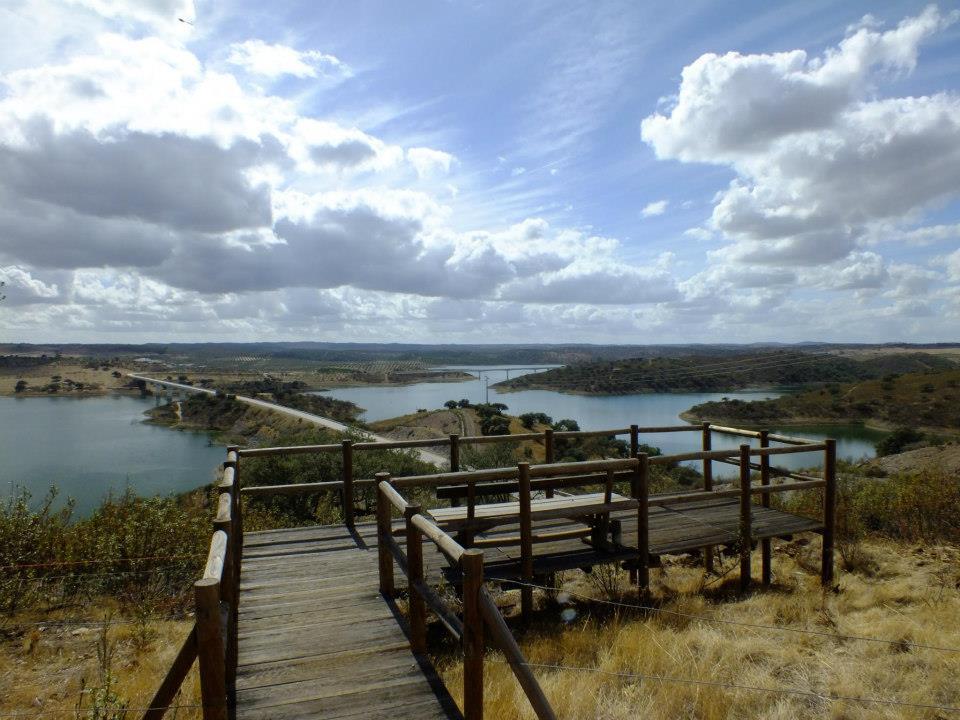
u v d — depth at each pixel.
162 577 7.67
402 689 3.89
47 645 6.06
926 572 8.14
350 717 3.55
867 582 7.96
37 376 192.75
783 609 6.74
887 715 4.41
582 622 6.50
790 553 9.39
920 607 6.83
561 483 6.89
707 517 8.76
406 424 76.94
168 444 82.44
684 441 60.81
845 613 6.84
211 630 2.74
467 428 68.31
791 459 52.09
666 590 7.73
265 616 5.01
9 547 7.07
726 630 6.12
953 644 5.61
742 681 4.91
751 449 7.64
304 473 19.25
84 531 8.23
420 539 4.41
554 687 4.62
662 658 5.22
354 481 7.81
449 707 3.67
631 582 7.85
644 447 9.49
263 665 4.19
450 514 6.65
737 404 78.44
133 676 5.26
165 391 167.88
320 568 6.21
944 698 4.69
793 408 75.19
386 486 5.31
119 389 176.62
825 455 8.19
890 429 63.50
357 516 13.54
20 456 71.19
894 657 5.38
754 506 9.53
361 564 6.34
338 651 4.40
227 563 3.76
